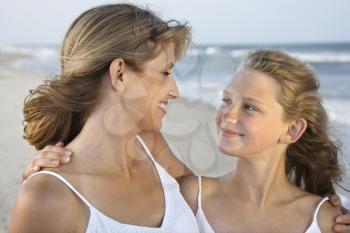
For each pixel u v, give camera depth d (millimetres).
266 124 1886
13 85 16641
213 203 2016
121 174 1717
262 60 1936
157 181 1836
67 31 1706
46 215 1439
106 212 1583
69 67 1653
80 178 1582
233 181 2043
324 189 2227
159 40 1642
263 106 1871
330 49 39594
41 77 19953
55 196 1472
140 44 1610
